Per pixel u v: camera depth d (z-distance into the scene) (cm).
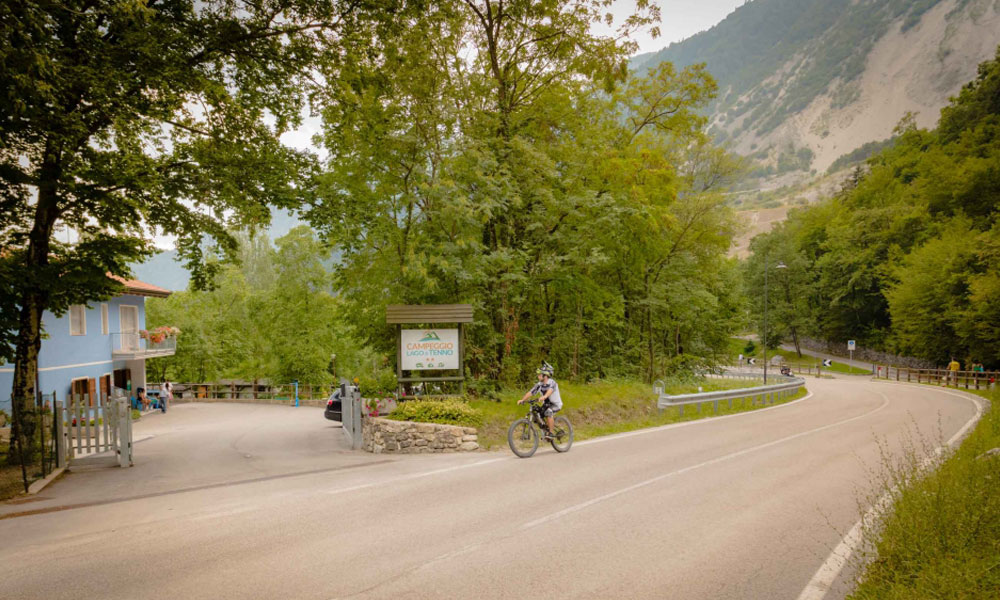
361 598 466
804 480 900
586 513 714
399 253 1577
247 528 662
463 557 561
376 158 1564
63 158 1127
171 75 1028
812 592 479
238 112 1194
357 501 784
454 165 1545
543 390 1155
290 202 1329
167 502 809
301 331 4303
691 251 2659
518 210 1736
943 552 474
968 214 5144
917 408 2216
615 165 1845
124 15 990
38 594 482
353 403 1374
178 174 1283
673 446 1253
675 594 474
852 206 8638
